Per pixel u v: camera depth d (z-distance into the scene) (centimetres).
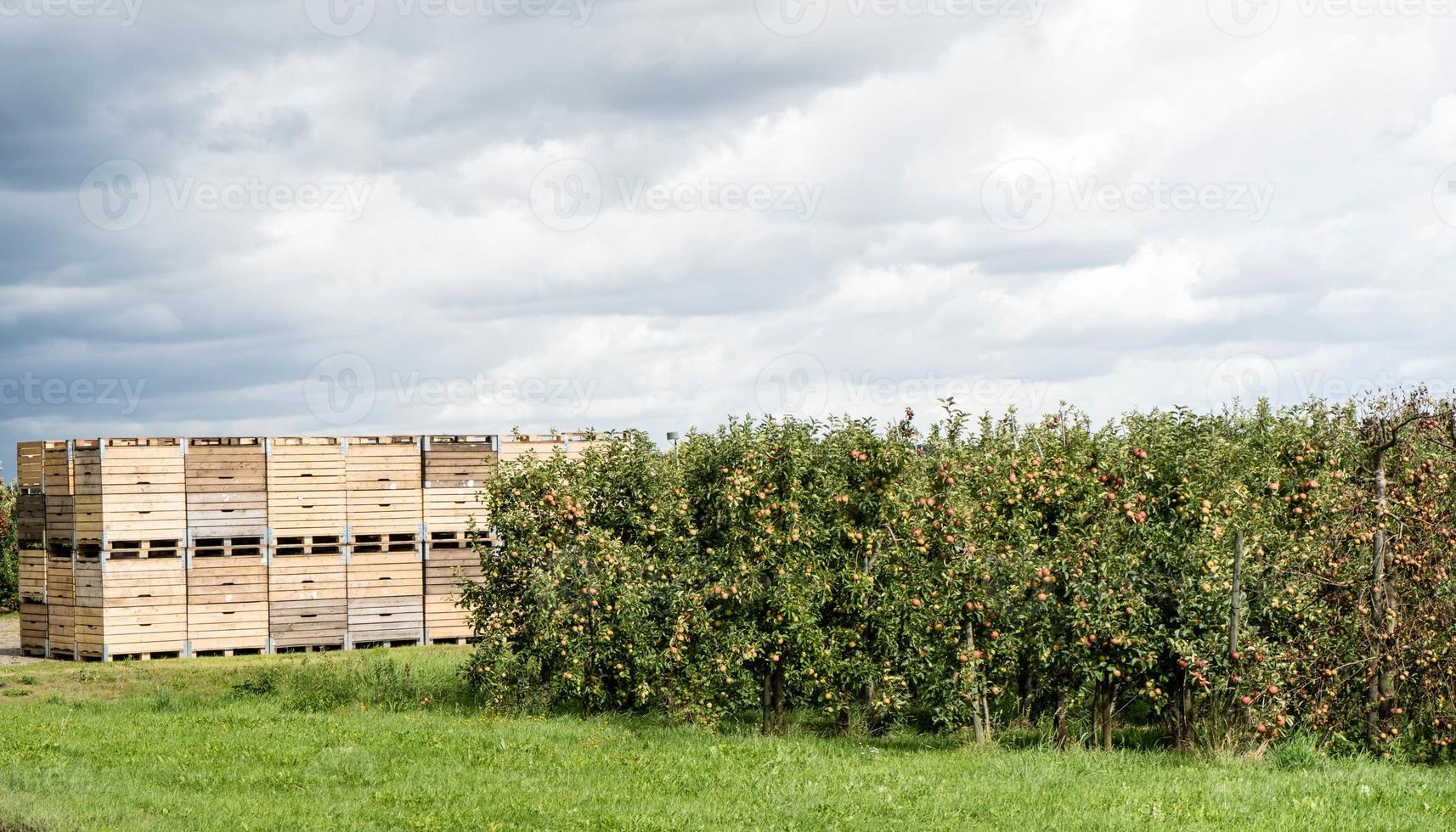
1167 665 1392
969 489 1497
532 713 1670
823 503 1539
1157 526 1385
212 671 2017
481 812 1084
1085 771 1282
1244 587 1392
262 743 1409
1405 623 1361
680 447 1694
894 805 1115
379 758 1333
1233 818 1059
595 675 1653
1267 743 1355
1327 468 1463
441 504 2330
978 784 1209
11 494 3397
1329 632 1391
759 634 1537
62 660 2227
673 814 1079
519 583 1702
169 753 1351
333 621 2253
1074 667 1395
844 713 1603
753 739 1491
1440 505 1396
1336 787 1173
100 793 1133
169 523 2180
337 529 2269
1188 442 1450
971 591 1443
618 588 1612
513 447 2381
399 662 2042
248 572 2217
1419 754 1362
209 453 2214
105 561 2141
